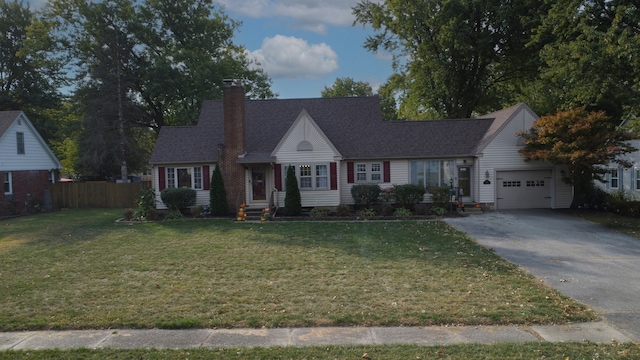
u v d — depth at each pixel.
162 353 6.41
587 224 18.72
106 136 35.06
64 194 31.84
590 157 19.53
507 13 28.89
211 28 41.09
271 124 26.53
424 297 9.04
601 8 21.77
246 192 23.91
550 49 22.05
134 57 37.41
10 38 40.34
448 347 6.50
